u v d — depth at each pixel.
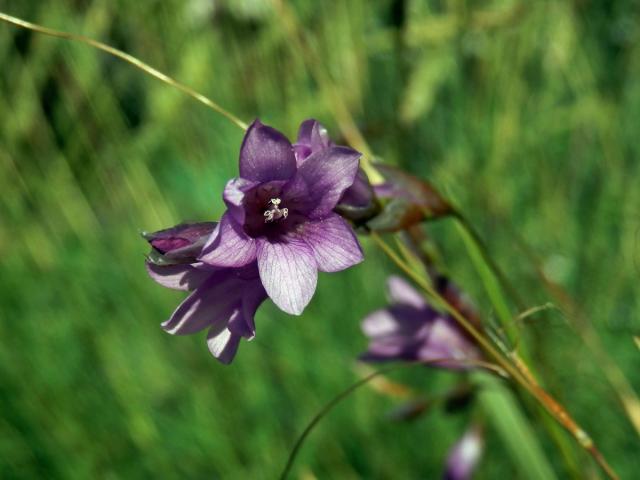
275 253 0.27
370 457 0.53
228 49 0.62
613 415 0.50
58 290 0.62
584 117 0.61
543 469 0.39
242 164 0.27
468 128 0.59
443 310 0.35
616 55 0.66
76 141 0.66
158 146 0.65
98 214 0.67
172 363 0.58
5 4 0.64
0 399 0.56
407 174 0.32
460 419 0.52
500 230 0.55
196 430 0.54
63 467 0.54
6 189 0.65
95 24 0.63
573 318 0.38
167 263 0.27
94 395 0.57
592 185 0.61
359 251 0.27
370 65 0.62
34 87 0.65
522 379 0.31
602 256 0.57
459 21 0.54
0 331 0.59
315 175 0.27
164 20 0.63
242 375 0.56
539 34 0.60
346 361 0.55
